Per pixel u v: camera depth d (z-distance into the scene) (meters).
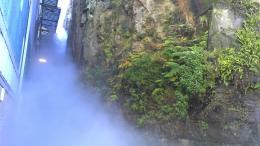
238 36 14.75
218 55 14.28
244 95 13.30
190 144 12.84
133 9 19.39
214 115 13.13
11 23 9.61
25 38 18.55
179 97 13.46
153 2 18.91
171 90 14.13
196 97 13.49
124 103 15.10
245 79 13.49
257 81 13.48
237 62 13.76
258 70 13.66
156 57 15.43
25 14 16.14
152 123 13.59
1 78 8.53
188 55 14.23
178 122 13.30
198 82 13.51
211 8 16.03
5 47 8.75
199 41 15.70
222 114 13.07
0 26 7.18
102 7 22.31
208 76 13.75
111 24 21.02
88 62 21.88
